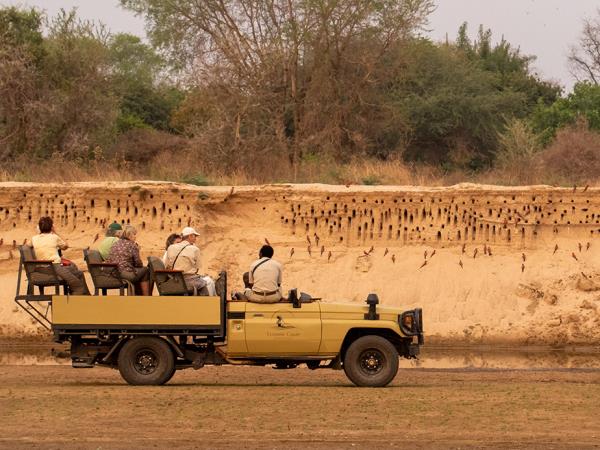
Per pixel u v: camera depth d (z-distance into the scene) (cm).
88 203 6488
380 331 3794
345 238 6450
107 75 8856
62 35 8694
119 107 9869
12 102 8125
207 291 3822
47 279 3728
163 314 3694
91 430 2897
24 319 5978
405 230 6431
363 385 3756
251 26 9231
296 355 3712
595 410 3266
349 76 9175
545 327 5941
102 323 3697
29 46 8412
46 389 3688
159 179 7138
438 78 10288
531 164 7669
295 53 8962
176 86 10669
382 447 2708
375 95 9319
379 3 9231
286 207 6519
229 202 6581
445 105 9950
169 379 3828
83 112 8425
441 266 6309
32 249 3809
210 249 6425
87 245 6372
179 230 6431
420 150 10106
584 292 6116
